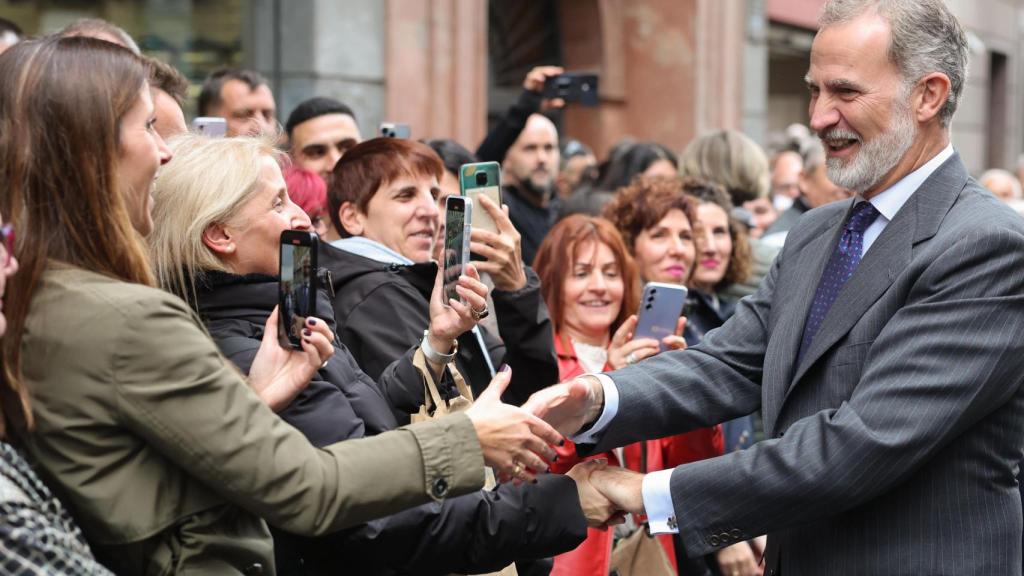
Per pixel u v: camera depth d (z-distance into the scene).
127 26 6.07
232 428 1.62
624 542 2.81
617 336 3.02
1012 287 1.96
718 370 2.37
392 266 2.71
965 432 2.01
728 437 3.65
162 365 1.59
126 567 1.65
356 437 1.98
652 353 2.96
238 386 1.65
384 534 1.96
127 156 1.69
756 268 4.33
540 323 2.76
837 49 2.08
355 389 2.12
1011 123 17.41
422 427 1.77
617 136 9.28
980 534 1.99
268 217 2.09
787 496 2.01
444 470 1.75
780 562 2.19
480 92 7.02
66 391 1.58
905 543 2.01
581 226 3.32
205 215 2.04
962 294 1.97
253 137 2.29
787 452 2.02
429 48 6.72
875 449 1.94
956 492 2.00
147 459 1.63
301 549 2.05
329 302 2.23
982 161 16.81
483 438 1.83
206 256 2.06
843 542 2.06
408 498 1.73
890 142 2.07
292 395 1.86
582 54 9.11
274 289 2.10
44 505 1.57
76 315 1.59
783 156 7.05
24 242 1.63
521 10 8.73
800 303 2.21
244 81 4.21
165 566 1.65
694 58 9.15
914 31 2.05
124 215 1.67
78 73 1.66
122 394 1.58
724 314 3.99
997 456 2.01
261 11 6.30
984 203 2.05
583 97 4.68
